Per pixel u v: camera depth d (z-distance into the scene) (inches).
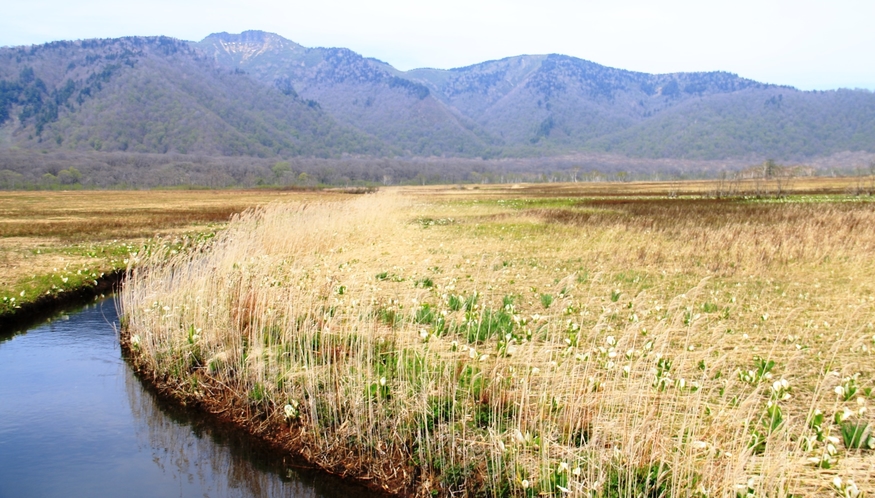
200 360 369.7
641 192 2842.0
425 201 2007.9
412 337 352.5
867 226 889.5
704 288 512.4
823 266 621.9
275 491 259.4
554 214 1294.3
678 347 340.8
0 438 298.7
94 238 974.4
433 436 254.8
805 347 333.4
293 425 299.0
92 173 5398.6
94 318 519.5
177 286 462.0
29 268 659.4
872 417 249.4
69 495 249.0
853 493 187.0
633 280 540.4
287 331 346.3
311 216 892.0
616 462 218.2
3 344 443.2
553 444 236.5
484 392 277.9
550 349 298.5
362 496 251.6
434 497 237.3
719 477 208.4
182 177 5551.2
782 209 1350.9
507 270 579.8
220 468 277.1
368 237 823.1
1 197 2751.0
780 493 185.5
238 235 577.0
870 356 328.5
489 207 1635.1
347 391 289.3
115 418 325.1
